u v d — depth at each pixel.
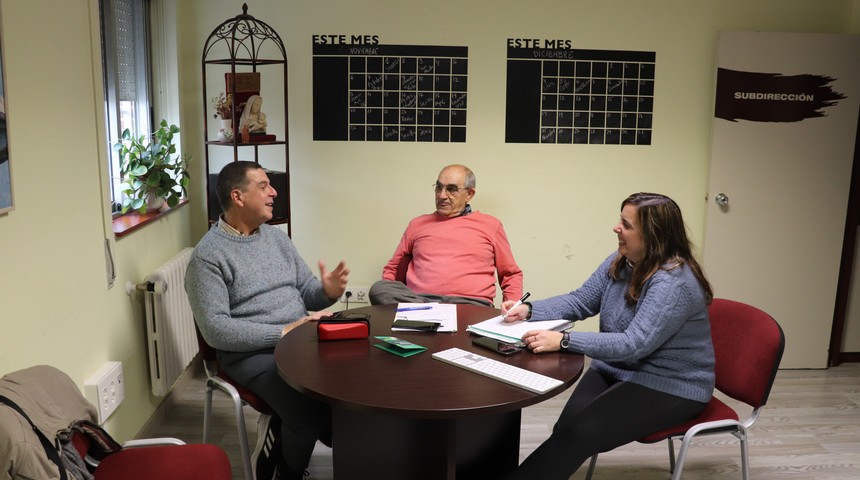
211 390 2.57
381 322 2.49
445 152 3.99
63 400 1.78
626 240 2.24
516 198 4.07
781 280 4.11
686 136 4.09
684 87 4.04
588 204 4.11
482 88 3.95
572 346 2.14
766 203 4.04
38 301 2.07
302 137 3.93
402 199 4.02
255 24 3.67
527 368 2.02
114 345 2.70
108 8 3.07
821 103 3.96
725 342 2.38
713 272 4.09
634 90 4.02
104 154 2.59
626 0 3.93
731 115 3.96
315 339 2.30
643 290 2.22
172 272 3.18
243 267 2.62
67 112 2.28
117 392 2.60
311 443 2.43
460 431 2.20
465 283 3.28
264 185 2.63
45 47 2.13
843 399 3.72
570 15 3.92
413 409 1.74
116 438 2.70
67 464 1.70
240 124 3.44
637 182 4.11
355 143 3.95
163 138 3.21
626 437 2.15
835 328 4.24
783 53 3.92
